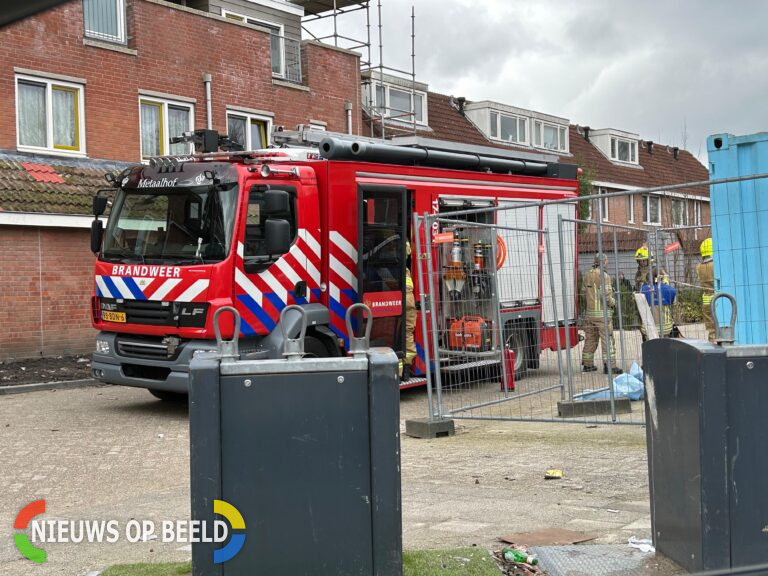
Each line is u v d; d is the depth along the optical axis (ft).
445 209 43.09
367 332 13.29
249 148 70.79
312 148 41.75
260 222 35.96
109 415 37.52
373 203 39.32
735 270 27.37
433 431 31.76
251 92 70.79
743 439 13.97
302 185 37.40
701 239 40.24
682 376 14.49
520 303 39.40
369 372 12.92
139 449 30.60
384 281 39.70
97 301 38.06
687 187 27.84
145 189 37.60
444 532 18.34
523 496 21.83
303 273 37.27
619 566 15.38
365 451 12.91
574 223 39.01
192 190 36.11
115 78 61.05
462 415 33.88
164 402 41.04
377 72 98.32
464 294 36.73
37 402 41.16
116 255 37.65
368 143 39.55
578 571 15.16
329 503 12.87
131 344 36.86
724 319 27.35
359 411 12.92
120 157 61.36
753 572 11.26
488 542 17.39
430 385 32.78
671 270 39.09
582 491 22.31
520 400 38.86
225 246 34.88
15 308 53.52
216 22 68.13
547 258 38.83
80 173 57.41
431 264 33.42
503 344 37.42
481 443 30.27
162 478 26.30
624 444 28.94
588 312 38.01
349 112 79.51
